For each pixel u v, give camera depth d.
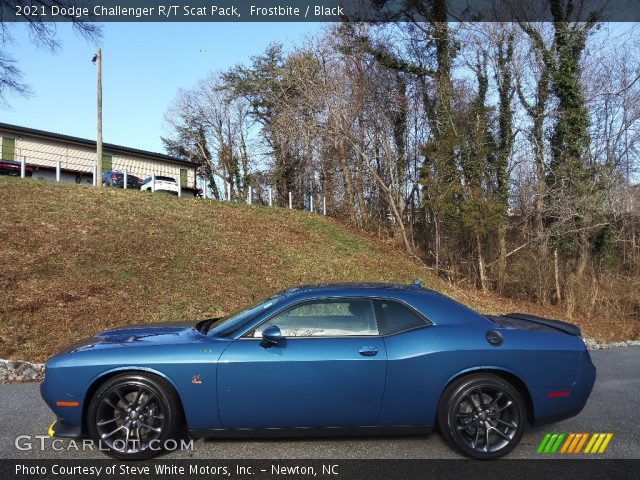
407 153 23.50
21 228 12.51
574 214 18.05
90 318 9.24
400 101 23.00
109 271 11.40
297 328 4.38
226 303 11.42
